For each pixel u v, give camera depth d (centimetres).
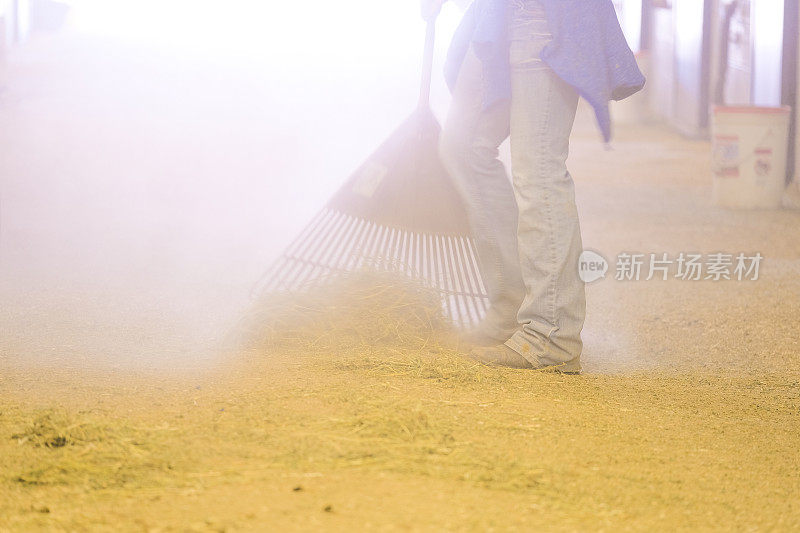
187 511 816
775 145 3878
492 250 1605
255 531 775
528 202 1495
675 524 877
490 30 1470
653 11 8331
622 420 1233
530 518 835
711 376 1634
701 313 2153
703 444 1169
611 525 847
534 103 1479
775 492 1016
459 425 1098
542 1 1462
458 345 1599
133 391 1233
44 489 876
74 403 1171
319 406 1140
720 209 3859
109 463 941
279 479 890
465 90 1585
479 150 1598
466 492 878
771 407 1430
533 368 1514
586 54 1450
